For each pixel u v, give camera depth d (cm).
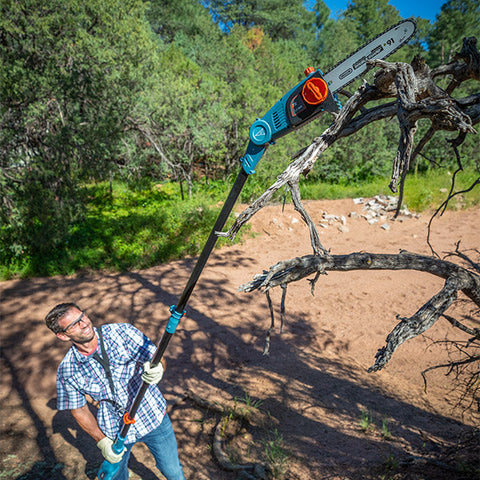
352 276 744
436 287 691
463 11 2250
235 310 598
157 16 2972
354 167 1593
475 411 390
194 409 386
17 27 747
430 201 1146
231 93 1403
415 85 155
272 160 1257
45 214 759
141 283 698
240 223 147
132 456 325
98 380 204
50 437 347
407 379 452
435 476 278
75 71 800
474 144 1262
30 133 794
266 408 387
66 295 650
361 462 312
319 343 520
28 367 455
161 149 1171
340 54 1836
